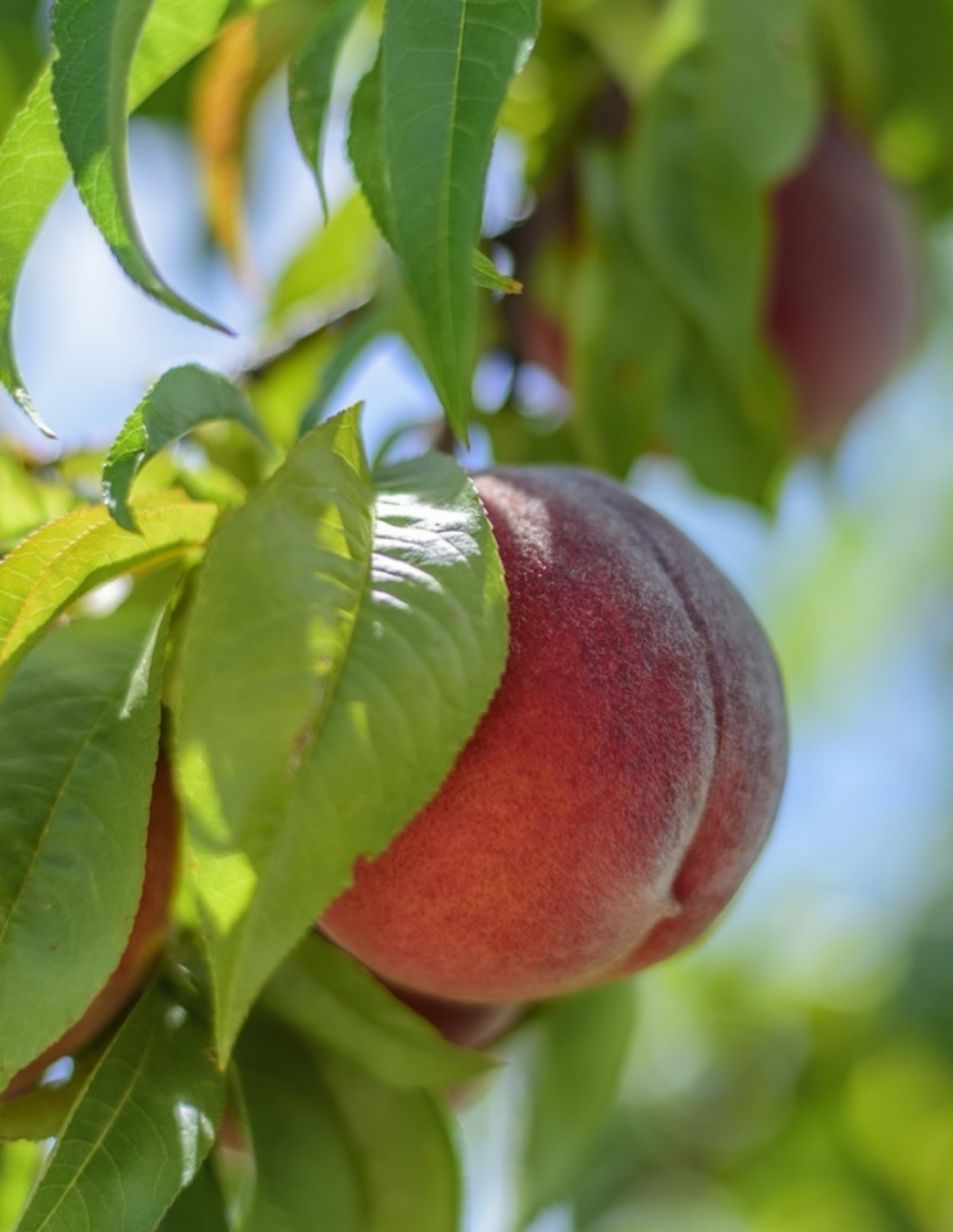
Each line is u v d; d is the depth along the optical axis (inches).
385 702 23.8
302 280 33.1
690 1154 50.2
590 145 30.7
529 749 24.7
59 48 24.7
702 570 25.9
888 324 31.9
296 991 26.2
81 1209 24.5
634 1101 49.9
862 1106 50.0
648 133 30.1
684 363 30.6
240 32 31.4
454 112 24.5
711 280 29.9
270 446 25.6
